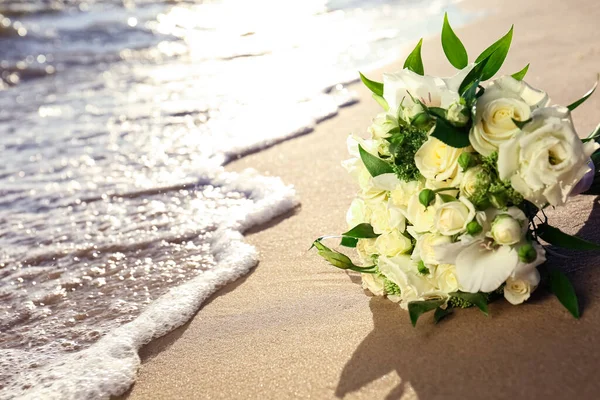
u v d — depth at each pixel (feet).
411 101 3.18
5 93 10.34
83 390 3.35
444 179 3.07
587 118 5.05
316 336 3.41
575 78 6.23
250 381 3.24
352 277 3.88
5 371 3.60
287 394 3.11
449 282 3.12
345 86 8.40
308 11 15.61
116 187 5.80
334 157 5.80
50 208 5.50
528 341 3.01
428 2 14.30
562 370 2.86
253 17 15.84
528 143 2.91
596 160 3.41
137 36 14.55
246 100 8.38
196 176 5.82
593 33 7.93
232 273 4.13
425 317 3.30
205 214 5.02
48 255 4.71
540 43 7.92
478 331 3.13
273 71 9.99
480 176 2.99
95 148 7.06
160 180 5.85
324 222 4.63
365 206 3.46
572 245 3.10
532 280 3.05
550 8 10.15
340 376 3.12
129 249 4.67
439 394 2.89
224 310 3.84
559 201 2.97
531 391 2.81
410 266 3.22
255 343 3.48
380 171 3.27
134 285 4.24
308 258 4.19
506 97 3.04
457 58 3.35
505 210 2.99
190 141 6.92
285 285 3.95
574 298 3.05
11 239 5.00
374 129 3.23
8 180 6.30
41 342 3.81
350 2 16.01
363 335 3.32
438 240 3.06
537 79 6.43
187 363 3.46
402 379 3.01
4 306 4.18
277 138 6.56
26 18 16.62
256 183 5.42
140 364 3.52
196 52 12.47
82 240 4.86
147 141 7.11
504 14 10.55
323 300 3.71
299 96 8.18
